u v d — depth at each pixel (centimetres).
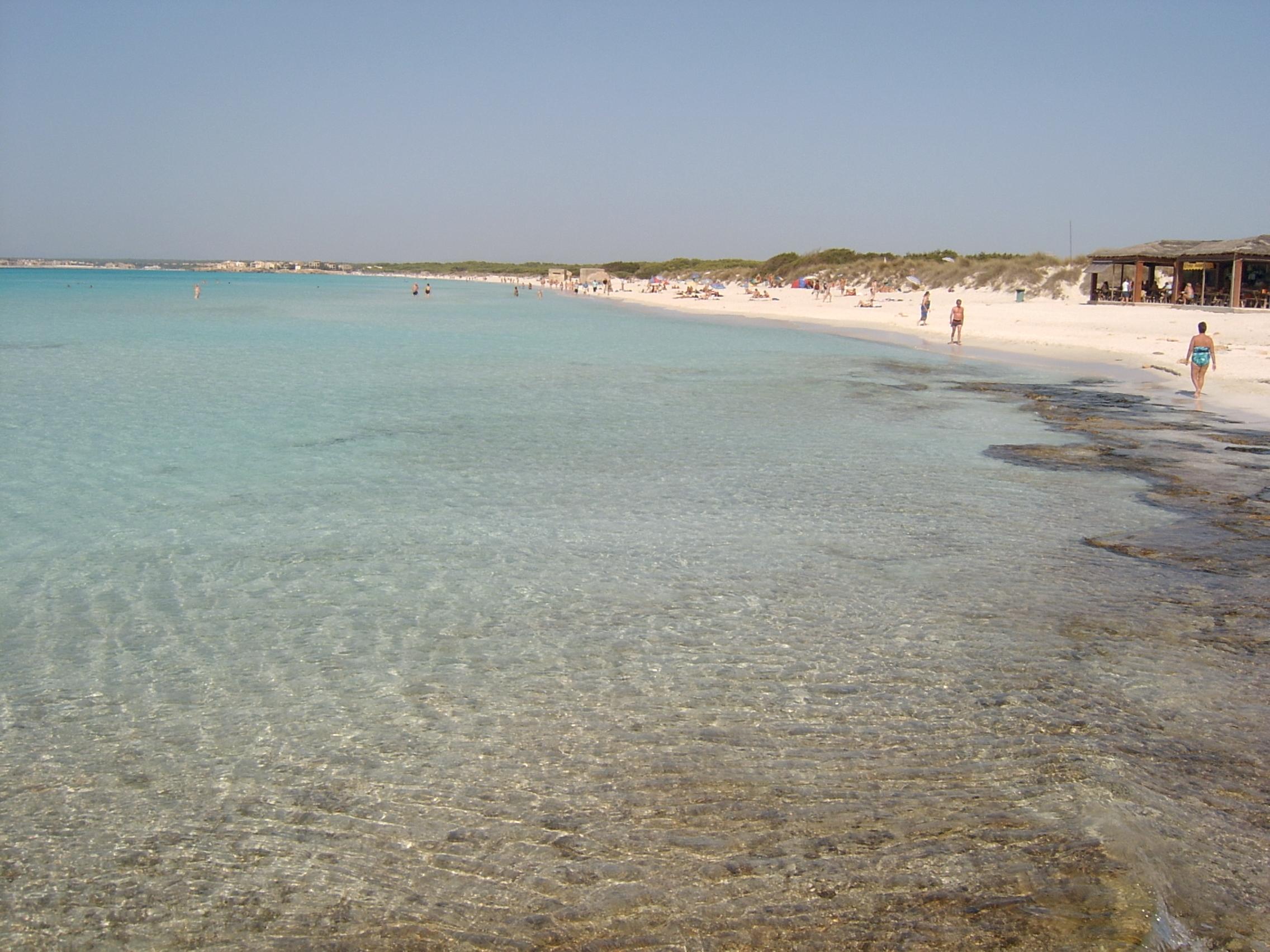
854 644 722
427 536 1013
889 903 420
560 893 434
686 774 535
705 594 834
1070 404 1973
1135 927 398
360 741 578
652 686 652
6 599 823
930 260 8825
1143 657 694
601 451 1477
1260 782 518
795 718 601
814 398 2066
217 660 698
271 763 552
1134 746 560
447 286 15938
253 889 441
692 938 402
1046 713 605
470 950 399
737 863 452
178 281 15338
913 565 912
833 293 8475
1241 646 713
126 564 918
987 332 3878
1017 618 772
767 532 1027
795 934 402
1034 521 1068
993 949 389
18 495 1180
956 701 624
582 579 877
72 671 680
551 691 645
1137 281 4822
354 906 428
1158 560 927
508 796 515
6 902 434
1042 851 455
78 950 404
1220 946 387
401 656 704
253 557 941
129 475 1291
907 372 2591
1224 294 4466
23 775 541
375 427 1673
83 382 2264
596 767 544
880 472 1327
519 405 1950
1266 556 938
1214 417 1797
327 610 801
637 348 3391
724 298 8619
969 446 1517
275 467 1349
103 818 499
